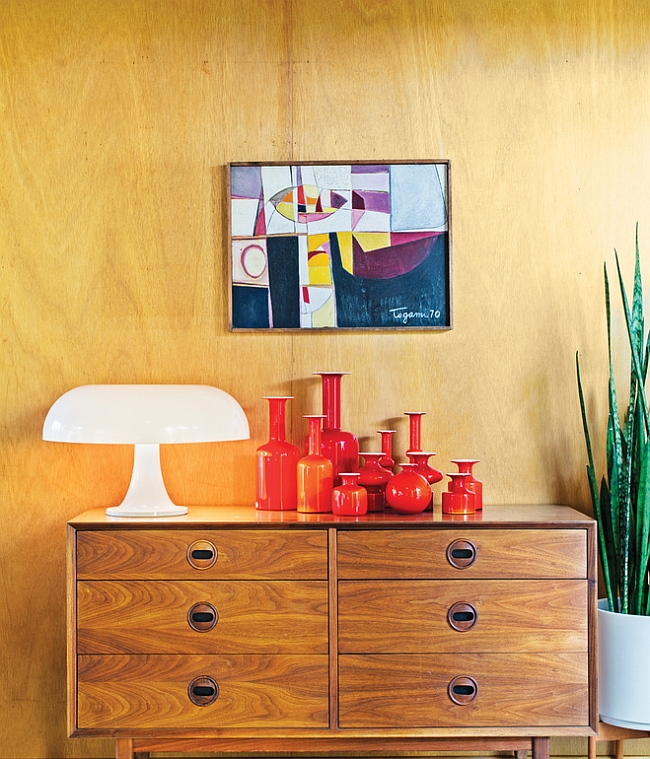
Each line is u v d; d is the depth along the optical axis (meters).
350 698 1.98
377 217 2.36
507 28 2.37
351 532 1.99
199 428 2.01
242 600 1.99
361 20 2.37
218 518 2.06
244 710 1.99
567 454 2.37
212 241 2.37
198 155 2.37
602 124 2.38
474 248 2.37
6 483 2.35
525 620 1.99
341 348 2.37
